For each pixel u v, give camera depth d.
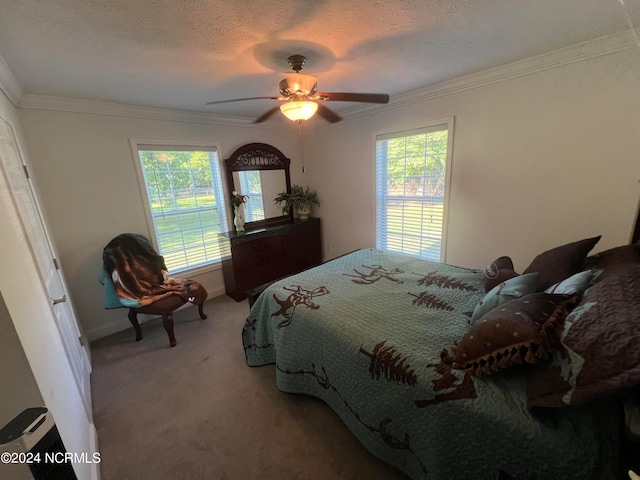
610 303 0.94
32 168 2.29
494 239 2.68
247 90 2.49
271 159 4.06
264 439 1.62
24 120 2.29
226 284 3.73
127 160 2.86
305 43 1.65
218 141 3.52
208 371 2.24
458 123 2.69
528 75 2.21
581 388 0.82
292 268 4.12
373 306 1.81
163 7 1.23
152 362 2.37
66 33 1.41
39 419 0.81
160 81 2.15
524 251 2.52
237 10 1.29
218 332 2.82
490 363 1.07
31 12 1.21
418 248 3.35
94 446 1.55
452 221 2.94
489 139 2.53
